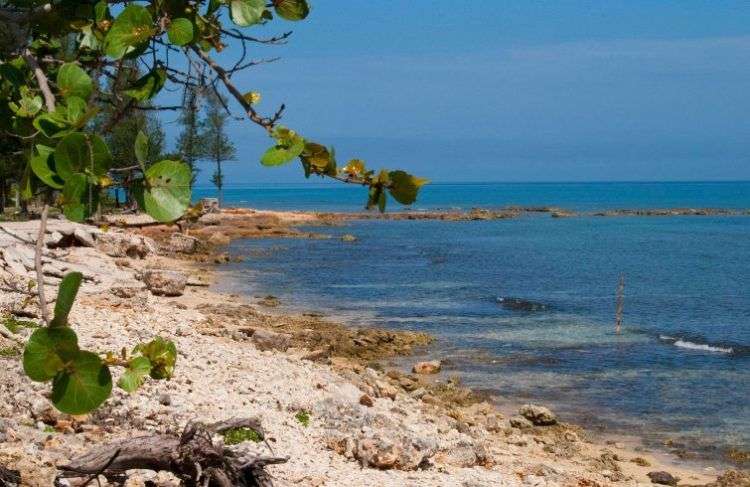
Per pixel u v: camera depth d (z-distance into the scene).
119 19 2.77
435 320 34.84
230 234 76.75
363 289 43.81
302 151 3.14
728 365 27.62
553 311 38.25
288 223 96.62
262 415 15.32
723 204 191.12
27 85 3.57
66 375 2.51
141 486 9.83
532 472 15.90
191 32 2.86
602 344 30.69
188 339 20.66
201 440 7.86
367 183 3.15
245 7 3.05
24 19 3.56
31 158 2.64
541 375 25.78
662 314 38.09
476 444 16.05
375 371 24.81
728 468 18.03
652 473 17.00
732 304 41.53
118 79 3.29
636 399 23.31
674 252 71.31
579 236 90.00
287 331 29.48
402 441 14.86
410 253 65.62
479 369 26.31
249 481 7.95
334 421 15.94
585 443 19.56
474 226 106.25
